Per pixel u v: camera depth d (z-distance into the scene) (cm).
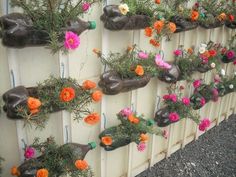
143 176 222
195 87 235
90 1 138
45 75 142
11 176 146
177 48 214
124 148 202
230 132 295
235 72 284
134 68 167
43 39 125
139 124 180
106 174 197
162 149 241
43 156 145
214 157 253
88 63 159
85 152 160
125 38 173
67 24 130
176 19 190
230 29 267
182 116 220
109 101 178
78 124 165
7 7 120
